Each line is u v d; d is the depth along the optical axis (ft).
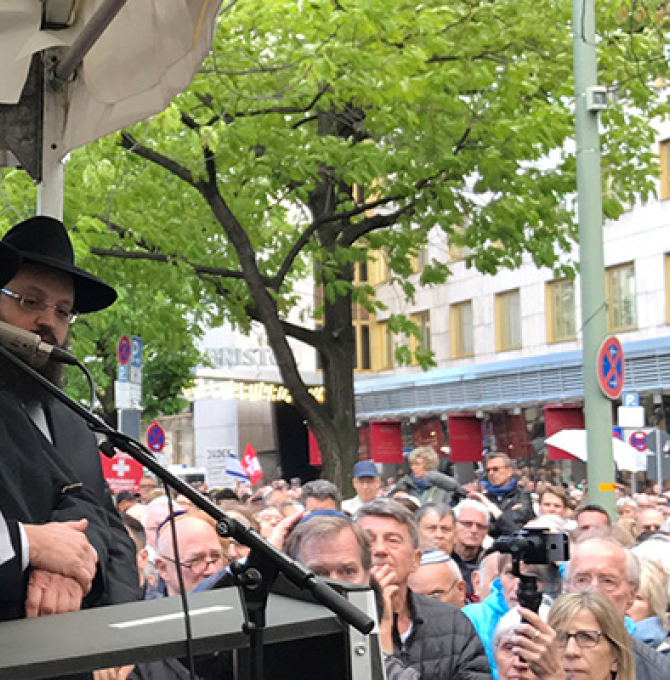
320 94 43.68
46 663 6.44
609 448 41.04
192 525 18.90
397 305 155.63
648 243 115.14
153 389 115.34
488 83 45.16
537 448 116.57
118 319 81.82
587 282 41.42
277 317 51.03
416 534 18.35
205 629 7.08
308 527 15.55
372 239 55.67
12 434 9.92
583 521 32.01
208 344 145.48
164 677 9.98
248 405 152.25
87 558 9.16
